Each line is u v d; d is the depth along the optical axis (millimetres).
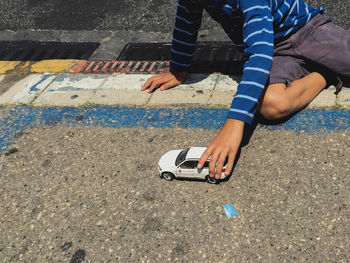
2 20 1387
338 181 668
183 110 882
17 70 1131
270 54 643
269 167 714
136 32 1220
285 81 769
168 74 960
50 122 915
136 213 676
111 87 996
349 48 761
